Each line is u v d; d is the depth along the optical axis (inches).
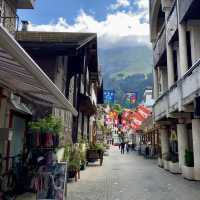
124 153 1654.8
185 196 387.9
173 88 615.5
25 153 383.2
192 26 575.2
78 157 532.4
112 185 472.7
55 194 278.2
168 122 839.1
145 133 1649.9
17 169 364.8
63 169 286.2
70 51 534.6
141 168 778.8
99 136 1681.8
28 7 502.3
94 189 430.3
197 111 451.8
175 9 625.0
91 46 708.7
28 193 357.7
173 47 690.8
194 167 548.1
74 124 772.6
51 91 249.8
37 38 561.3
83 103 816.9
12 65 198.1
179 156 657.6
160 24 901.8
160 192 416.2
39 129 362.9
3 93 328.2
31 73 194.9
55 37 568.7
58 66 553.0
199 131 557.9
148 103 1809.8
